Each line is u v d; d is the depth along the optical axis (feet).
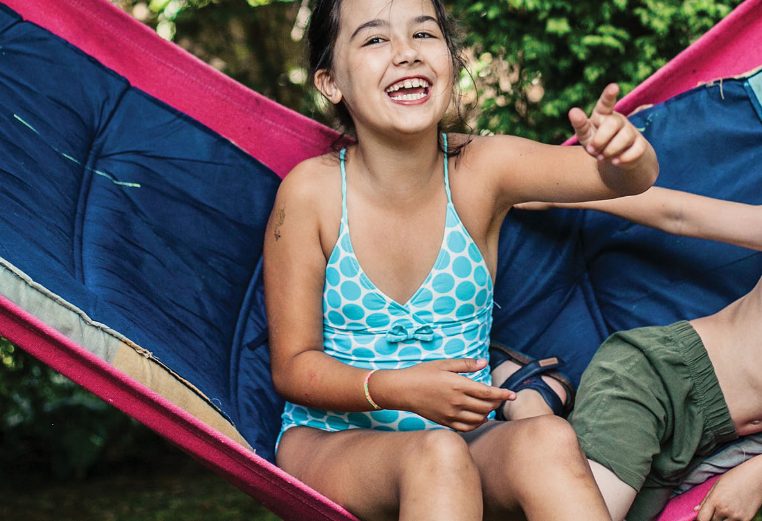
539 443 4.92
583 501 4.76
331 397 5.65
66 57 6.86
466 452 4.84
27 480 12.79
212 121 7.07
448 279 6.04
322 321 6.17
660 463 6.21
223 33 13.25
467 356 6.09
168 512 11.60
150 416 5.20
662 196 6.54
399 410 5.83
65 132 6.57
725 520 6.03
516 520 5.13
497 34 9.88
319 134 7.06
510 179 6.00
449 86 5.88
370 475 5.15
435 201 6.07
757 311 6.17
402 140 5.84
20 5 6.89
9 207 5.72
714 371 6.17
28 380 12.21
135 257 6.32
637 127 7.02
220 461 5.24
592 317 6.97
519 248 6.96
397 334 6.02
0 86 6.42
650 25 9.46
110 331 5.43
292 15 13.20
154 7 12.90
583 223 6.98
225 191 6.91
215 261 6.69
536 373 6.49
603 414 6.14
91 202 6.43
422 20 5.83
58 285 5.48
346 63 5.93
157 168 6.81
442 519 4.63
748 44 6.99
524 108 10.33
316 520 5.41
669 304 6.86
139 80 7.05
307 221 6.10
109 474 13.19
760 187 6.85
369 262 6.07
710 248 6.80
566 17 9.70
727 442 6.33
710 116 6.95
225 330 6.51
